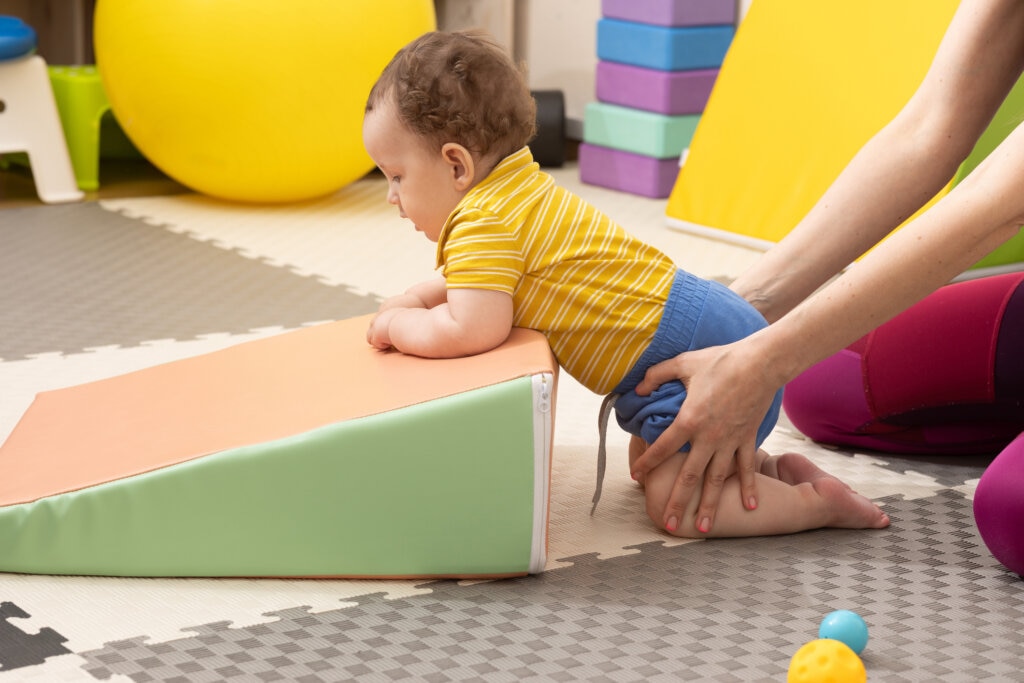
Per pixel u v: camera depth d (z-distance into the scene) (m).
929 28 2.27
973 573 1.11
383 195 2.99
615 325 1.15
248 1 2.54
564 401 1.61
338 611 1.03
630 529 1.21
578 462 1.39
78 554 1.08
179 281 2.18
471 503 1.06
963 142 1.25
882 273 1.06
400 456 1.05
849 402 1.40
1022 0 1.20
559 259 1.14
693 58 2.94
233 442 1.07
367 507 1.06
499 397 1.04
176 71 2.59
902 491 1.31
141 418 1.19
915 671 0.93
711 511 1.17
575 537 1.19
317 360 1.26
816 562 1.13
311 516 1.06
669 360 1.15
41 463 1.14
